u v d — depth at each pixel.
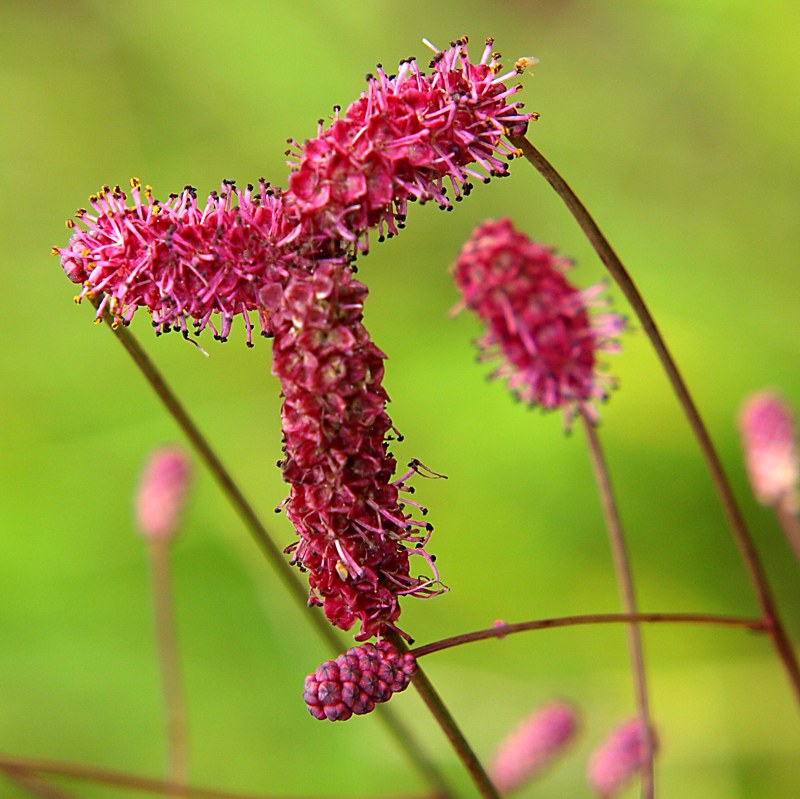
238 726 0.57
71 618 0.59
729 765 0.53
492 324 0.34
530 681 0.55
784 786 0.53
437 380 0.58
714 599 0.55
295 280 0.33
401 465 0.58
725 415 0.56
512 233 0.33
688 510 0.55
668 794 0.53
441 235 0.61
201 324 0.33
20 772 0.38
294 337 0.33
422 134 0.33
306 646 0.58
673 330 0.58
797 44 0.60
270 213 0.33
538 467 0.56
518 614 0.56
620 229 0.61
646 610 0.55
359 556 0.33
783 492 0.41
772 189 0.61
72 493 0.61
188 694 0.58
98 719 0.58
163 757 0.57
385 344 0.60
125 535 0.60
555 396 0.34
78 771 0.38
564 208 0.61
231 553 0.59
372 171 0.33
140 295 0.34
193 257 0.33
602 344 0.34
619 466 0.56
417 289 0.61
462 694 0.55
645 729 0.37
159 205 0.34
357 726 0.56
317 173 0.33
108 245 0.34
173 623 0.42
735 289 0.59
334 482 0.33
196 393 0.61
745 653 0.54
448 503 0.57
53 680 0.59
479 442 0.57
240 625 0.59
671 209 0.61
